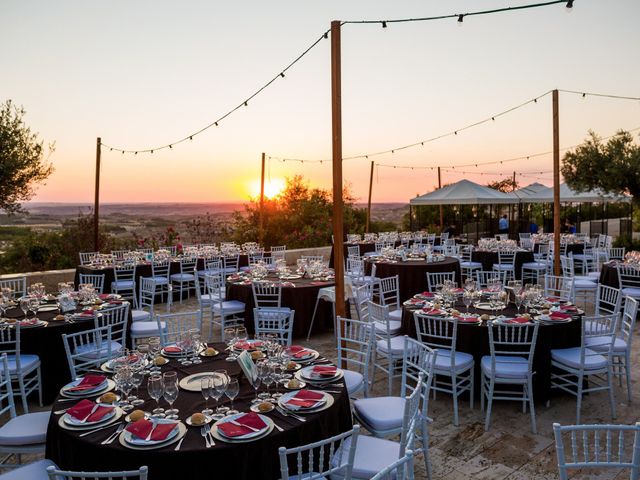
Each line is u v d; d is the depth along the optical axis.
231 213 19.06
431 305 5.62
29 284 10.48
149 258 11.15
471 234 21.72
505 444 4.15
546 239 15.03
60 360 5.26
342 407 3.25
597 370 4.52
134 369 3.47
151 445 2.53
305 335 7.61
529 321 4.89
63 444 2.77
